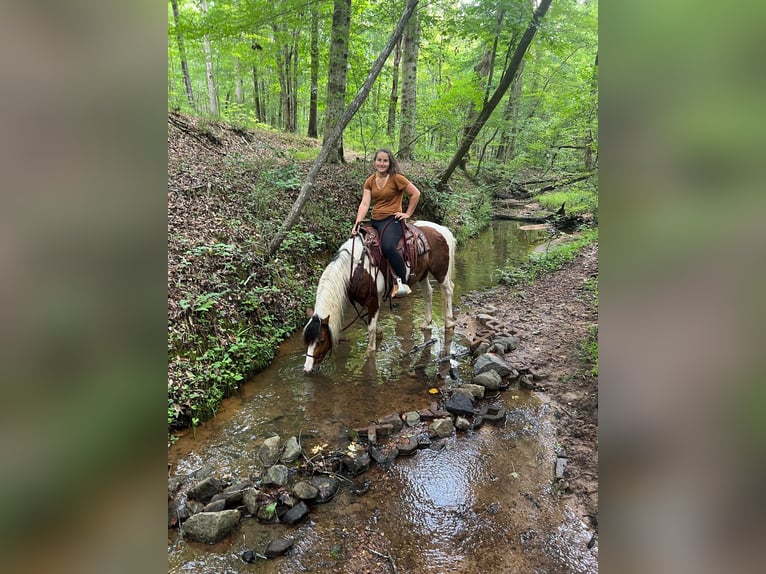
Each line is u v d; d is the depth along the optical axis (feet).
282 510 9.18
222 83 59.00
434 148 50.31
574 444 11.18
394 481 10.12
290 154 31.45
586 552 8.20
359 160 33.81
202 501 9.40
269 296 17.43
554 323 18.62
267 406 13.02
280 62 44.55
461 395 13.03
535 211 43.50
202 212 19.22
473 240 35.12
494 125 39.32
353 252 14.89
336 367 15.37
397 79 44.73
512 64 29.91
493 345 16.19
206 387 12.85
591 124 28.66
